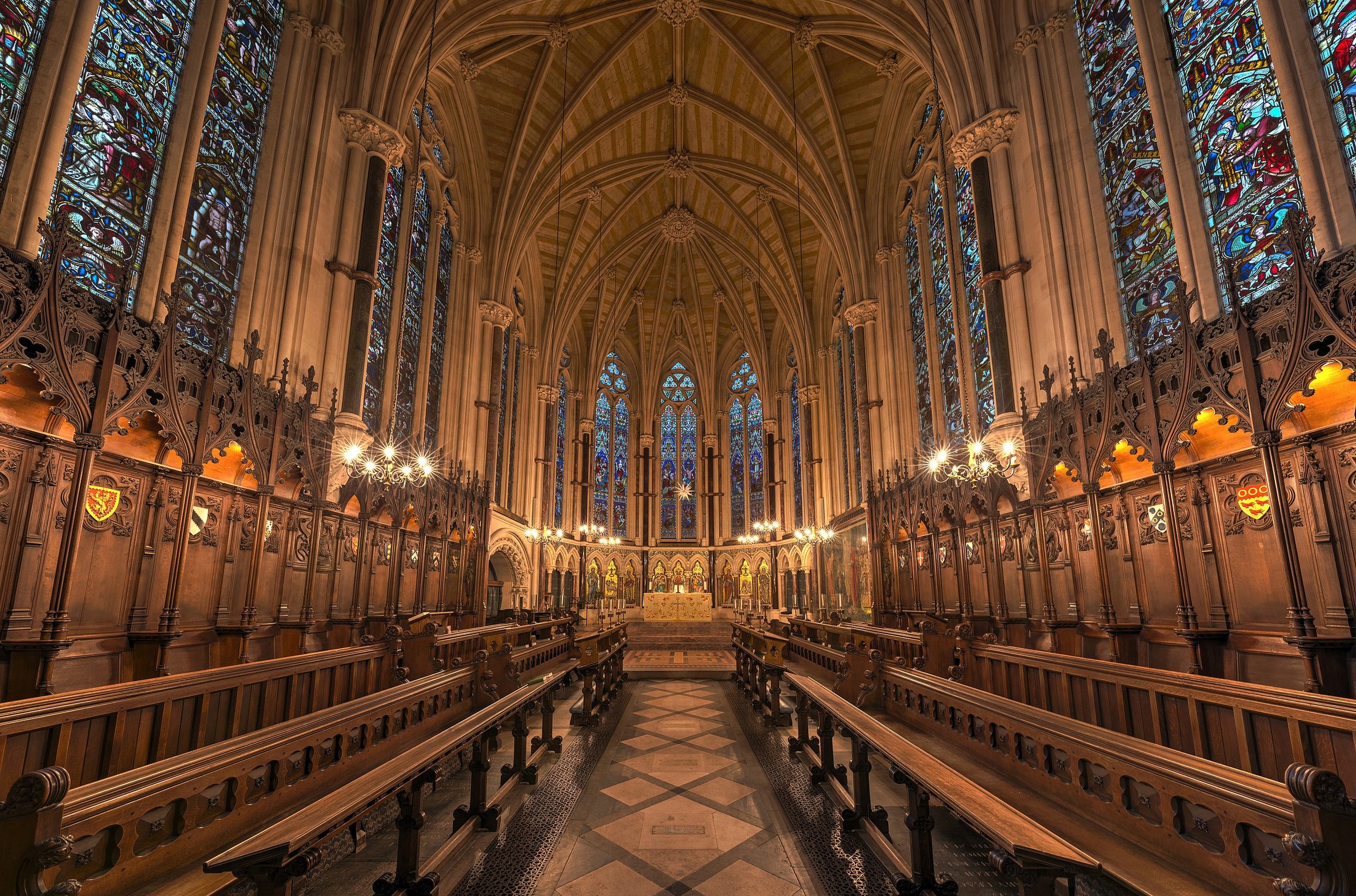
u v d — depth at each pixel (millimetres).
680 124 22641
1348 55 6719
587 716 9469
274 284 10812
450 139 18891
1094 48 11070
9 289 5930
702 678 15719
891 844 4492
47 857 2170
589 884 4184
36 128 6648
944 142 16109
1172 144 8961
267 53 11312
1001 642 11250
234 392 8797
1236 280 8047
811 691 6762
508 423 23750
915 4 13922
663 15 17625
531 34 16875
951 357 16172
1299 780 2195
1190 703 4793
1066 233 11031
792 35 17844
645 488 33938
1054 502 10188
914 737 6137
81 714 3777
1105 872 3010
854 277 20766
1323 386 6324
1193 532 7836
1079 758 3799
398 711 6027
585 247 27078
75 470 6391
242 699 5426
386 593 13133
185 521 7805
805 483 27641
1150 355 8219
